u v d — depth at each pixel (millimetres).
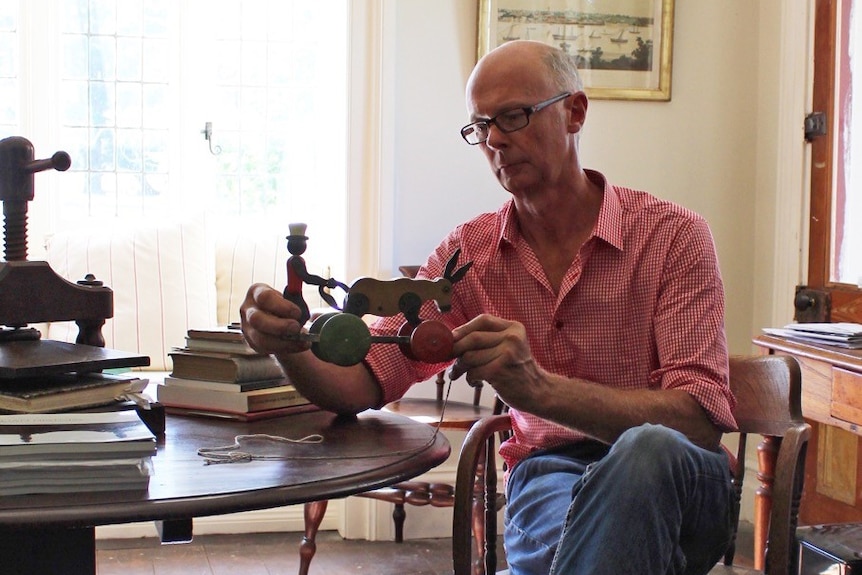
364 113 3350
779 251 3396
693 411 1658
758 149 3561
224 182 3791
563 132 1766
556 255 1859
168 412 1626
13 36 3607
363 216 3377
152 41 3701
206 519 3383
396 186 3400
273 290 1409
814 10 3262
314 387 1577
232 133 3785
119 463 1114
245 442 1401
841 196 3172
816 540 2291
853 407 2309
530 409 1552
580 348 1830
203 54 3742
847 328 2549
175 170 3727
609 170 3520
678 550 1458
